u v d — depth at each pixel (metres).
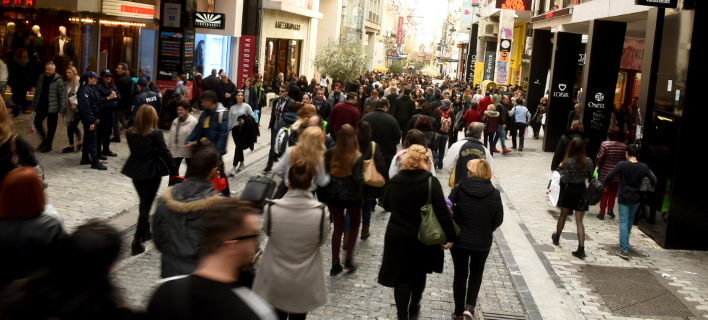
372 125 11.22
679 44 10.84
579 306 7.85
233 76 30.98
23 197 4.25
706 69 10.43
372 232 10.57
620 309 7.84
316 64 38.06
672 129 10.80
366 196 8.85
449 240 6.42
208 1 26.86
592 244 10.72
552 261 9.63
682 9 10.83
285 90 14.16
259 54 31.47
